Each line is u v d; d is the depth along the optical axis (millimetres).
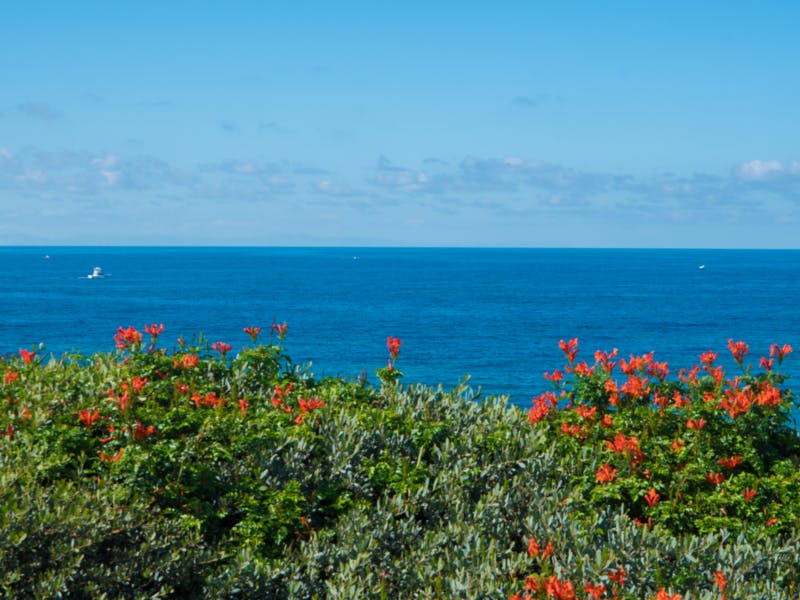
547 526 7215
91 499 6859
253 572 6754
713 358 10391
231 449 8109
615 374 41750
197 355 10523
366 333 87750
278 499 7602
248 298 140625
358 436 8648
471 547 7078
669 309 123875
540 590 6016
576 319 106938
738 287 184500
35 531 6375
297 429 8570
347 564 6973
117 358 10602
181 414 8672
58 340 79875
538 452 8773
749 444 9188
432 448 8945
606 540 7270
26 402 8680
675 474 8695
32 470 7215
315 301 134875
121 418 8117
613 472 8516
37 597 6094
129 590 6680
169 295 147125
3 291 155500
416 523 7734
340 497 7969
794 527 7973
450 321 102375
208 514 7395
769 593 6477
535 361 67438
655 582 6504
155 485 7379
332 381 10930
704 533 7949
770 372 10062
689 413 9641
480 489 8305
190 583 6898
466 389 10586
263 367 10805
